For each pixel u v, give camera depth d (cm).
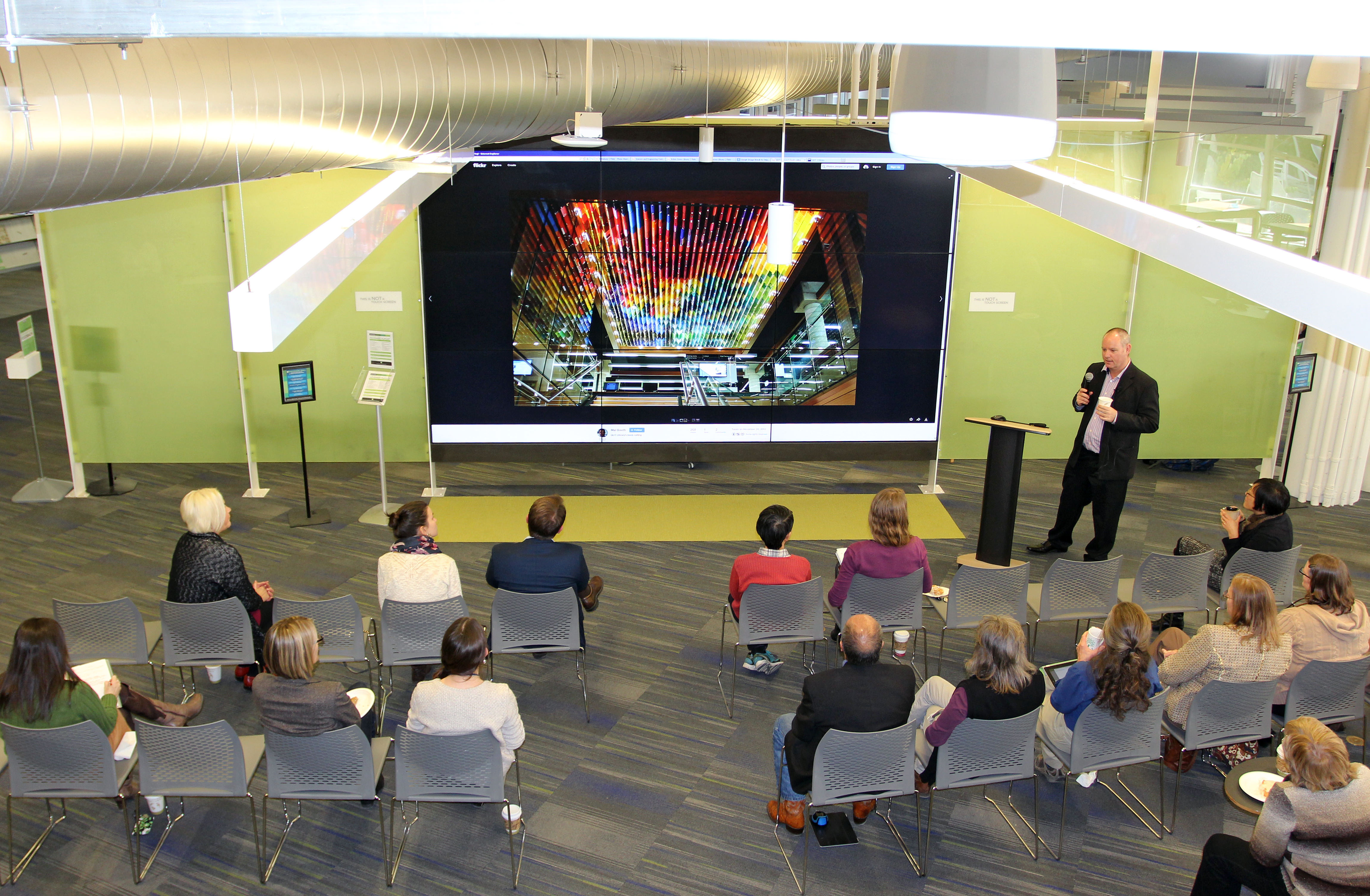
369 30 200
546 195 814
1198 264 445
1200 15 197
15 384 1173
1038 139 332
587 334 848
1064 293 902
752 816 462
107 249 830
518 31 198
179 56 327
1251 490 583
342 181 834
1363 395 849
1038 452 952
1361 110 784
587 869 425
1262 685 433
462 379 852
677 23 196
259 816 455
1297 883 341
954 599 548
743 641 530
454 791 401
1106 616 559
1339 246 813
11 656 386
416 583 503
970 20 195
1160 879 423
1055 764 453
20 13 208
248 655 500
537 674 577
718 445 880
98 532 772
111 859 426
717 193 820
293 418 899
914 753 410
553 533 529
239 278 845
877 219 832
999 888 418
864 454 886
